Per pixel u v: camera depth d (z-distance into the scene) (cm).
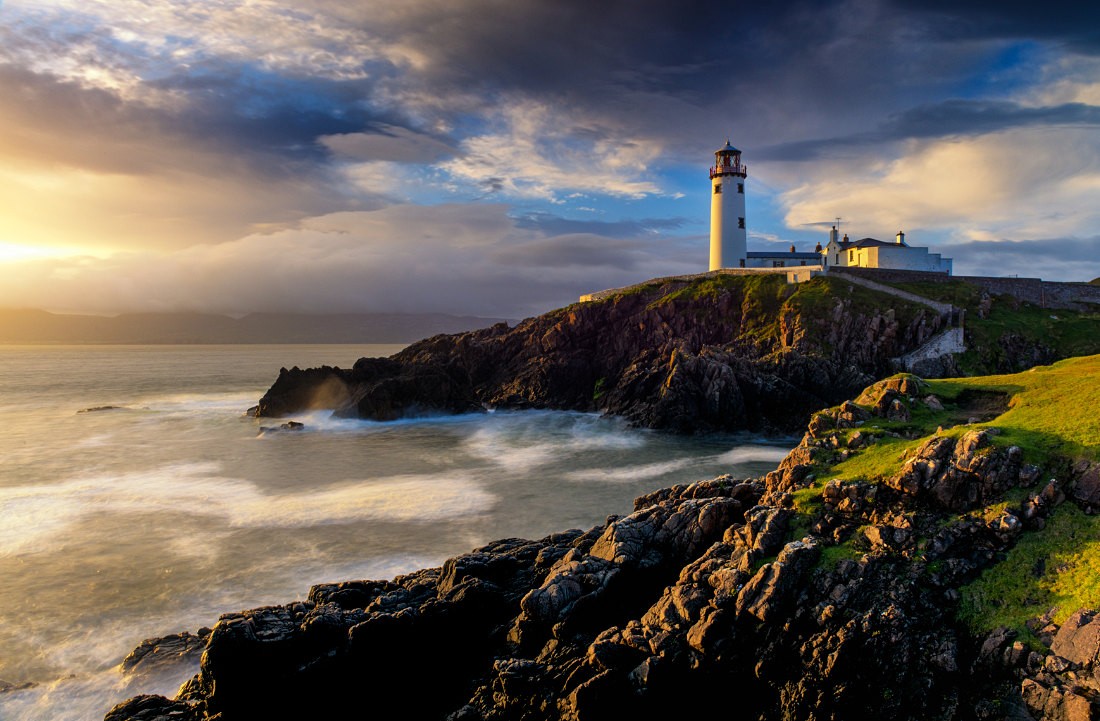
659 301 11844
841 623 2370
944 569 2472
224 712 2625
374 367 11975
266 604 3722
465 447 8312
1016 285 11631
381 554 4419
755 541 2767
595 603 2822
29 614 3641
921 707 2155
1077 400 3222
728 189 13625
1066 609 2156
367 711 2752
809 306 10200
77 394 16162
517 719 2469
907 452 3034
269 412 11194
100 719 2773
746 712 2408
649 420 9394
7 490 6169
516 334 13088
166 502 5703
